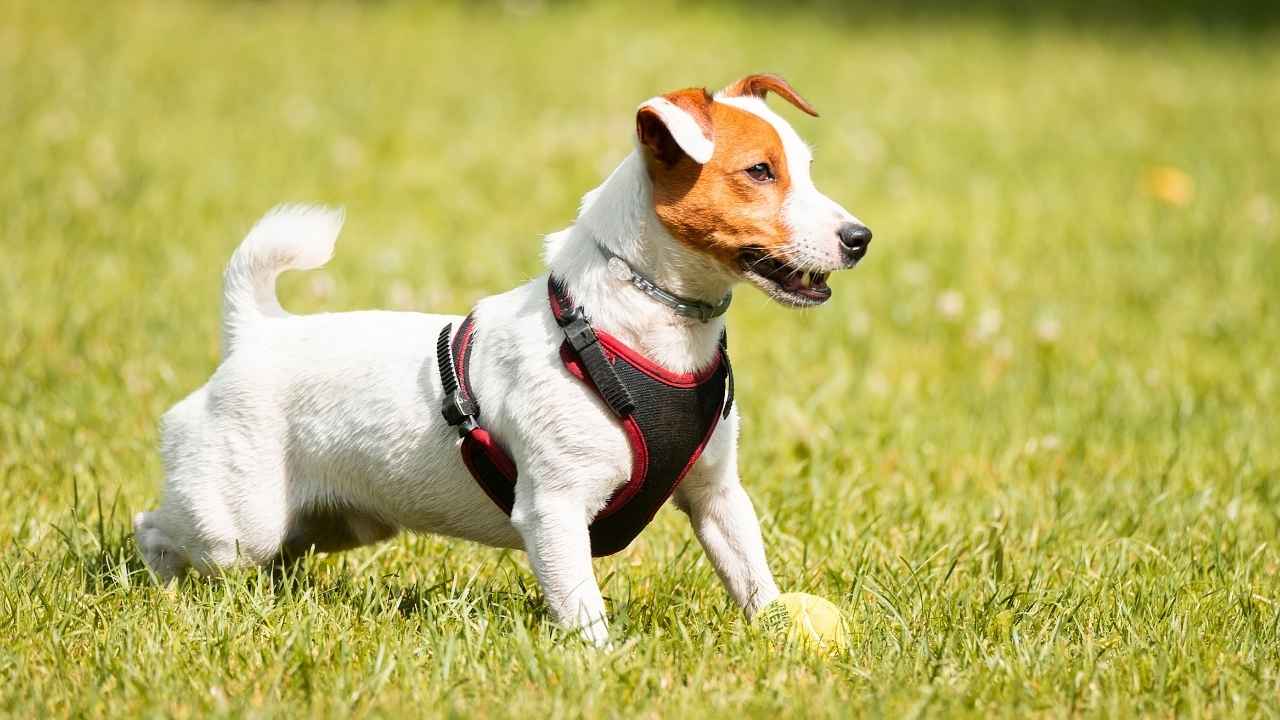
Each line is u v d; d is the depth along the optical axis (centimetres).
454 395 513
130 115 1534
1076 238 1201
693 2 2445
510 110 1652
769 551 611
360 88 1742
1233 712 457
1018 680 475
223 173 1316
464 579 586
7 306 920
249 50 1962
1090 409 819
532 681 475
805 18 2386
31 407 753
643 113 483
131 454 717
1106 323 991
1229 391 845
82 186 1228
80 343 848
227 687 475
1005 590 566
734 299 1040
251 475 556
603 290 493
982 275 1088
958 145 1541
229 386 558
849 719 448
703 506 537
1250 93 1872
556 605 496
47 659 495
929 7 2567
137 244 1080
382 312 564
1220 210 1295
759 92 555
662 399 490
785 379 866
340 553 623
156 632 512
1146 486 698
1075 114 1723
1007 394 845
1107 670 491
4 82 1633
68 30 2008
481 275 1039
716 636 525
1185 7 2598
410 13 2300
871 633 518
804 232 491
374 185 1312
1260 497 691
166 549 586
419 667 491
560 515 494
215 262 1053
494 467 511
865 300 1030
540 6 2361
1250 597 554
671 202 490
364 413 540
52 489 665
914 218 1259
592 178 1355
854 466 728
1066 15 2517
